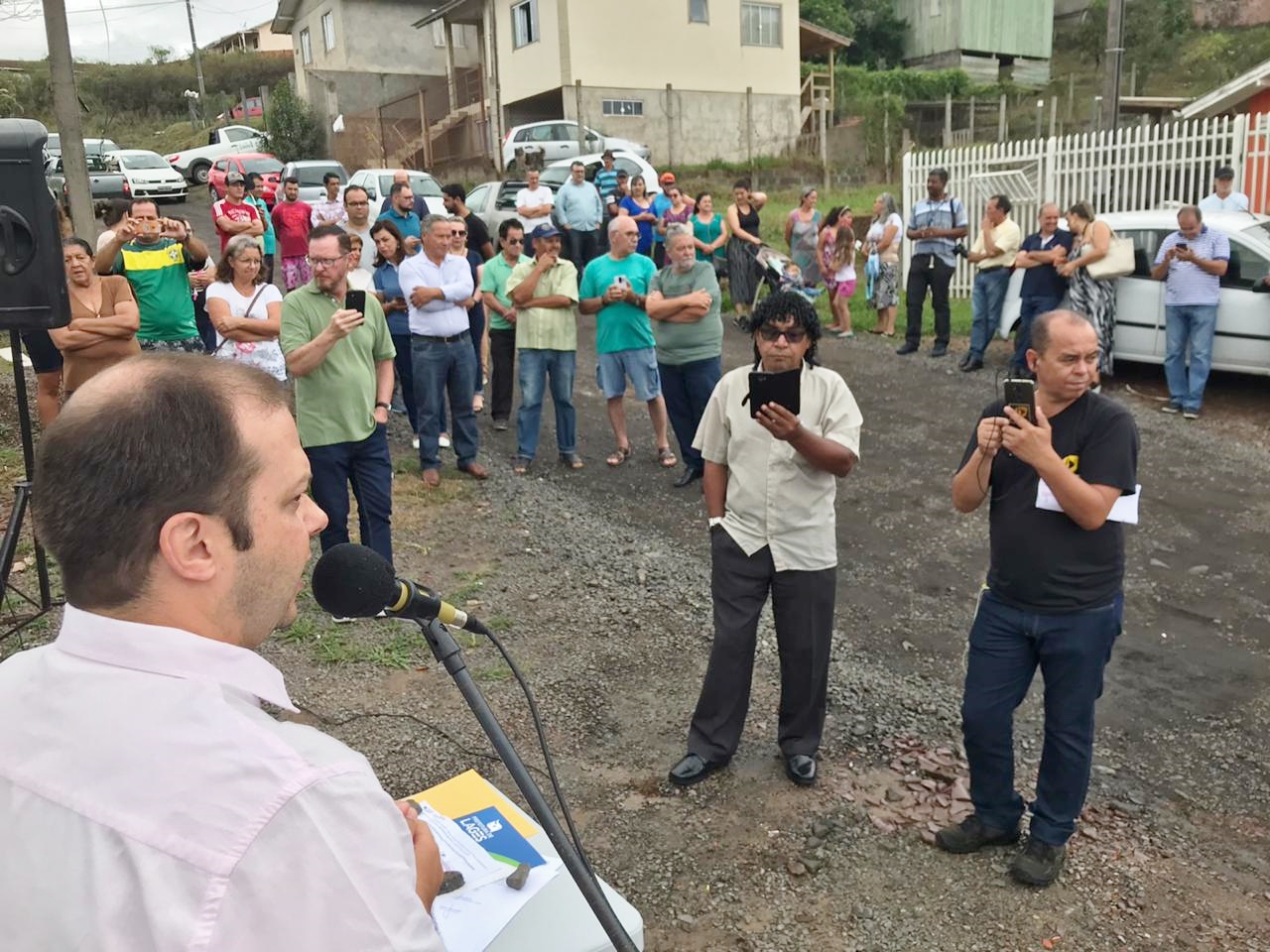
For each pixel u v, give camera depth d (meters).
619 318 7.46
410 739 3.97
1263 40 35.41
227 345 5.97
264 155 23.00
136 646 1.02
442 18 27.88
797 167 25.70
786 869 3.26
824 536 3.59
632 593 5.40
